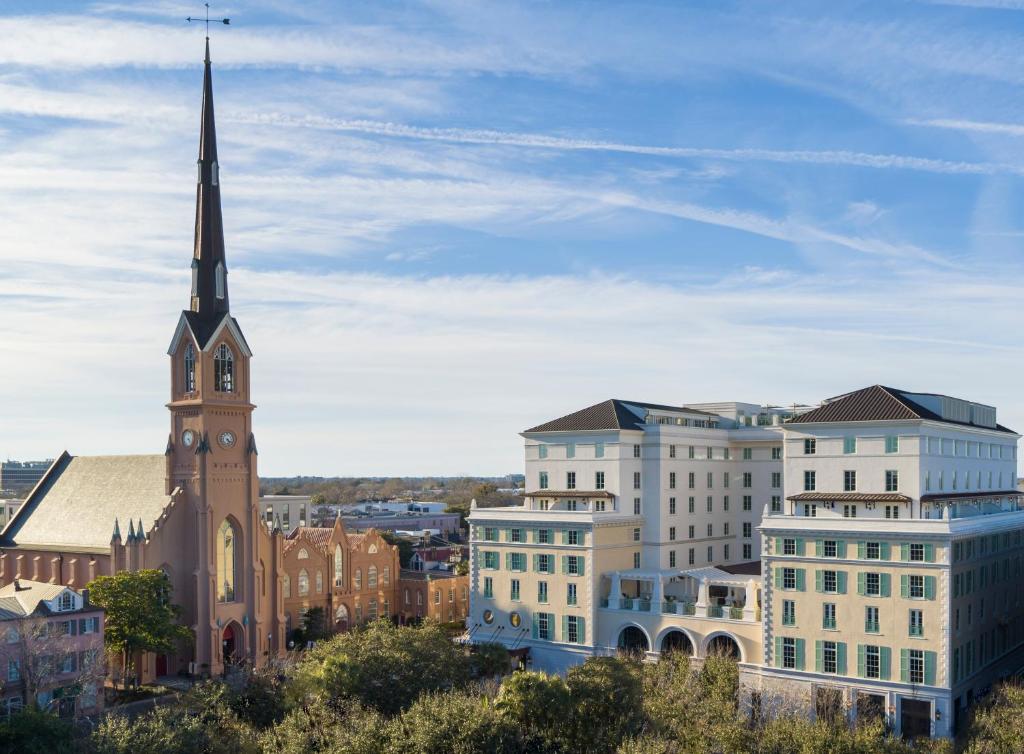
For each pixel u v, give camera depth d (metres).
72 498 139.50
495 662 112.25
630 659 106.00
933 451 110.38
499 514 131.62
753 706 99.00
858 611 103.00
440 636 96.31
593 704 75.75
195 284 131.88
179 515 127.12
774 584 108.25
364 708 83.19
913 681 99.62
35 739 69.94
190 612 125.69
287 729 73.81
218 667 125.12
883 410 109.38
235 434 131.38
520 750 70.81
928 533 99.19
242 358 132.38
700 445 140.38
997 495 126.25
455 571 177.75
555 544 126.50
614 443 129.75
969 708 98.44
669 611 119.25
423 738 67.06
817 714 100.12
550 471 135.75
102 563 125.62
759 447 145.75
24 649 92.75
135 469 135.50
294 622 146.25
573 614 124.44
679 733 75.88
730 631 113.69
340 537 155.62
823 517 108.56
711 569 127.25
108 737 68.69
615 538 127.00
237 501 130.62
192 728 70.62
